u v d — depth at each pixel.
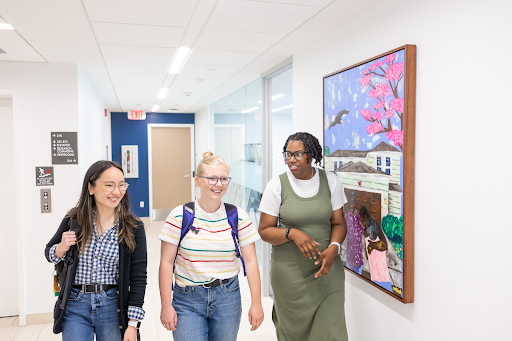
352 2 2.42
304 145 2.30
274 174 4.78
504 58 1.61
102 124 6.73
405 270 2.17
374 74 2.39
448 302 1.94
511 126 1.59
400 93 2.16
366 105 2.48
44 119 3.82
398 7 2.26
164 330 3.53
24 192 3.78
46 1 2.35
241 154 5.74
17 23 2.73
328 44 3.07
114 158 9.30
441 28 1.94
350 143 2.69
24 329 3.66
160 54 3.68
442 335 1.99
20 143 3.77
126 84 5.29
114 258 1.91
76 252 1.87
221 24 2.83
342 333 2.34
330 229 2.41
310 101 3.41
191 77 4.86
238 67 4.31
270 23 2.83
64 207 3.86
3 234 3.89
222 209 2.04
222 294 1.99
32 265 3.79
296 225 2.34
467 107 1.80
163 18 2.69
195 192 9.67
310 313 2.37
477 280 1.77
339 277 2.38
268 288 4.45
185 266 1.98
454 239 1.89
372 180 2.45
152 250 6.48
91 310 1.90
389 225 2.29
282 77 4.49
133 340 1.89
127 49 3.47
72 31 2.92
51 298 3.84
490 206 1.69
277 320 2.61
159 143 9.57
